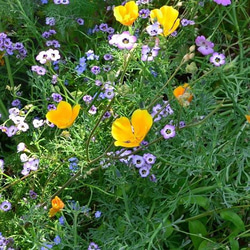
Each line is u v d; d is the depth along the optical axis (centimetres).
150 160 85
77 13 116
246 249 83
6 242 82
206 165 84
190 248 88
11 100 116
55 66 113
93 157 91
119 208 91
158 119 87
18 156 101
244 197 83
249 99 99
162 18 82
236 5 116
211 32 117
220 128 90
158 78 95
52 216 85
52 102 100
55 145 90
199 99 90
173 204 84
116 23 116
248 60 107
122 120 72
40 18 124
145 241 79
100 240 84
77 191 94
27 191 93
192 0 107
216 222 91
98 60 109
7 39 107
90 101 97
